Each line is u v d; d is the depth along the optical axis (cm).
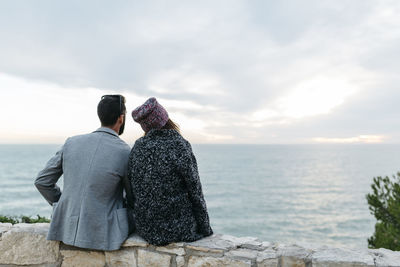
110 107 241
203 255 217
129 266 232
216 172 11688
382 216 636
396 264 187
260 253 212
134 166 225
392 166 16188
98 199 224
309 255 203
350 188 7538
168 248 223
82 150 230
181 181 221
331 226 3716
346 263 192
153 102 230
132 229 243
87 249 239
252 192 6731
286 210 4734
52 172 237
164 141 223
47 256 247
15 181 7438
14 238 254
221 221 3953
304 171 12569
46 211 4081
